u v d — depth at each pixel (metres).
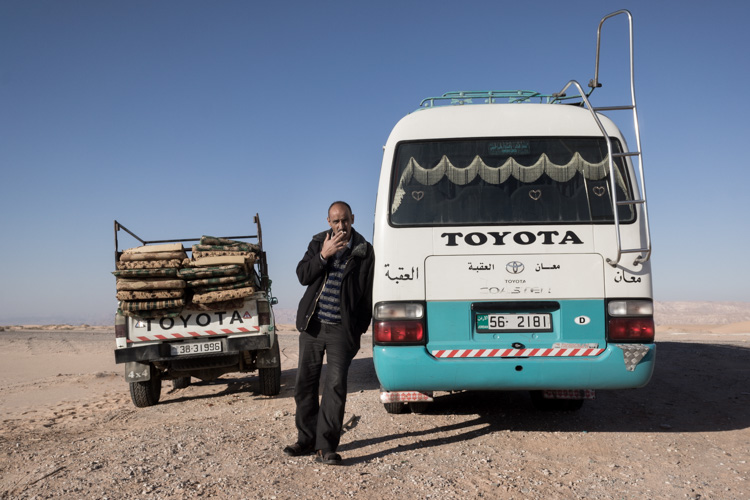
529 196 5.47
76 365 16.09
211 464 4.90
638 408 7.10
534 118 5.69
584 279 5.31
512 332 5.31
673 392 8.09
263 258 9.54
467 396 7.99
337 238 4.85
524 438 5.71
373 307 5.47
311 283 5.12
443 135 5.64
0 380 12.96
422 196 5.51
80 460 5.11
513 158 5.58
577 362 5.21
